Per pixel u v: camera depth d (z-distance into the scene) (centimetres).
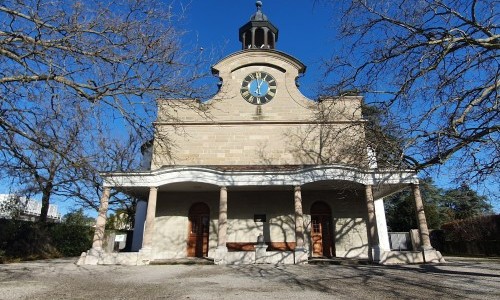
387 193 2305
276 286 1070
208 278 1280
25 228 2194
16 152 982
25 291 985
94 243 1864
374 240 1870
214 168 2009
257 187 2094
